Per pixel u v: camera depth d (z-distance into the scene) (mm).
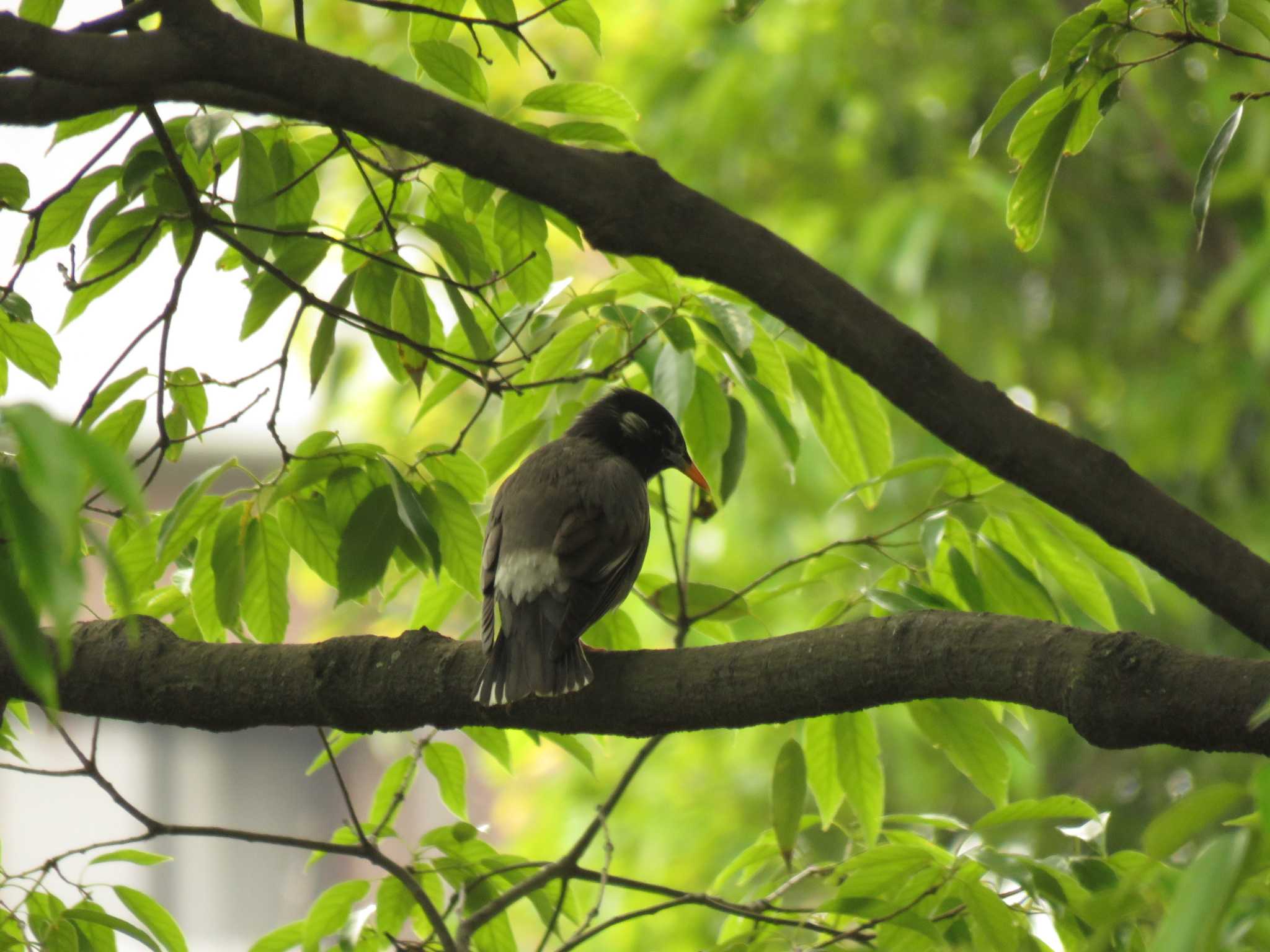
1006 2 20938
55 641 7863
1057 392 21406
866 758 8609
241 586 7945
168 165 7891
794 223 20625
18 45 5688
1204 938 3523
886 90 20219
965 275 19094
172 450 8547
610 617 9758
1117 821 19156
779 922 8094
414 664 7664
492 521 9781
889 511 18734
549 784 22516
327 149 8719
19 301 7645
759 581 8945
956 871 7680
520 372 9211
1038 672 6254
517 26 7852
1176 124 20422
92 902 8016
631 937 19281
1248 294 17531
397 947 8477
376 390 23672
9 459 5066
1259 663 5789
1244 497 19922
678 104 21266
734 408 9195
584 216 6406
